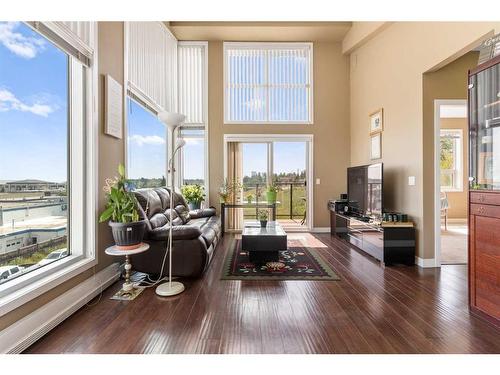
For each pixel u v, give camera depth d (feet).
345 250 13.96
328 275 10.19
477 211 7.17
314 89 19.20
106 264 9.27
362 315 7.18
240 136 19.07
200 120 19.20
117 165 10.39
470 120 7.51
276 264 11.51
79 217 8.38
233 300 8.09
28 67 6.82
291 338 6.16
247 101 19.30
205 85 19.02
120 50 10.68
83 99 8.45
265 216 13.30
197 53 19.11
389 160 13.75
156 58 15.03
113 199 8.28
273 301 8.02
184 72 19.11
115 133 10.06
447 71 11.18
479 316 7.09
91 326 6.66
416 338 6.15
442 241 15.56
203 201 18.51
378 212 12.62
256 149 19.47
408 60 12.13
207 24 17.12
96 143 8.75
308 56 19.29
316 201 19.30
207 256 9.86
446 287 9.07
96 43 8.78
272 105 19.34
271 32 17.87
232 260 12.12
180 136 19.33
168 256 9.52
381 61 14.56
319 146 19.25
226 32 17.85
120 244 8.15
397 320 6.93
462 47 9.10
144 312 7.36
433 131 11.25
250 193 19.45
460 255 12.85
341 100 19.17
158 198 12.08
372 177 13.32
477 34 8.57
